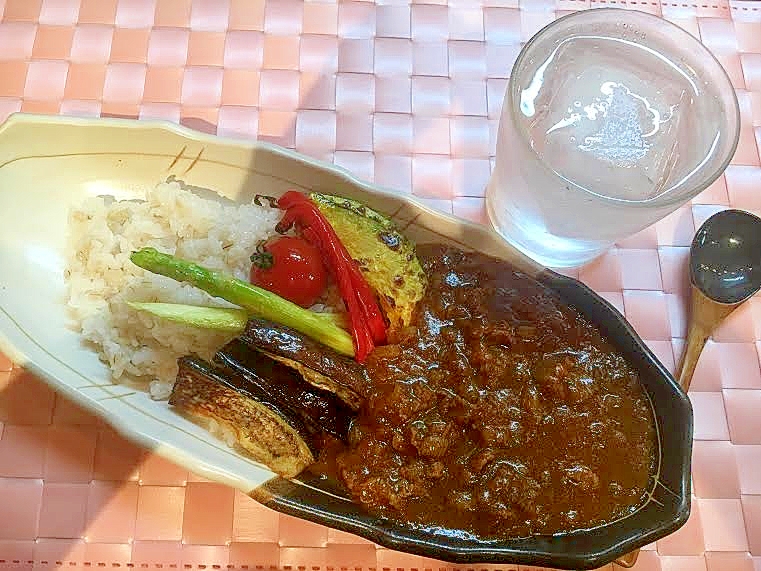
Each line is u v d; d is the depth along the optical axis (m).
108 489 0.29
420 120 0.34
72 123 0.29
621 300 0.32
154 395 0.29
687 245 0.33
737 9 0.36
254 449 0.27
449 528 0.27
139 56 0.35
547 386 0.28
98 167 0.31
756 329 0.32
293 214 0.30
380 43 0.35
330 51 0.35
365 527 0.26
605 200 0.25
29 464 0.29
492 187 0.32
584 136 0.28
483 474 0.27
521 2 0.36
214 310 0.30
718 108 0.28
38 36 0.35
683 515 0.26
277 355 0.28
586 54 0.29
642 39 0.30
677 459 0.27
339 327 0.30
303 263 0.30
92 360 0.29
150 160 0.31
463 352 0.29
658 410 0.28
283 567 0.29
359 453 0.28
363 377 0.28
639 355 0.28
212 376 0.28
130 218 0.31
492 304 0.30
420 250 0.30
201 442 0.27
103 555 0.29
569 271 0.32
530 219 0.30
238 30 0.35
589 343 0.29
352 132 0.34
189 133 0.30
